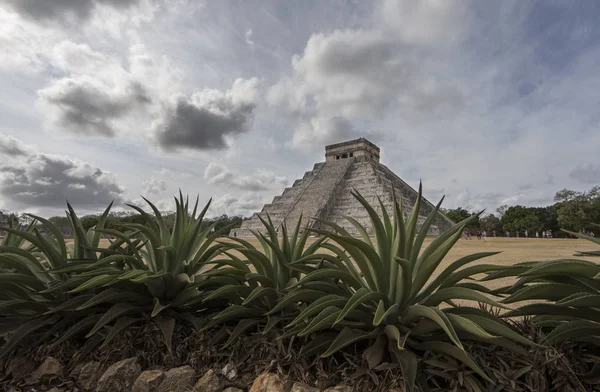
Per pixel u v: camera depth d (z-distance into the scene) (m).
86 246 3.35
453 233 2.39
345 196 66.19
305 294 2.46
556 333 2.08
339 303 2.33
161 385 2.47
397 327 2.30
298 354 2.33
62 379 2.74
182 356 2.76
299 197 69.81
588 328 2.05
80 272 3.18
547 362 2.01
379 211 56.88
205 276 3.11
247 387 2.45
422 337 2.31
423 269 2.33
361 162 75.00
